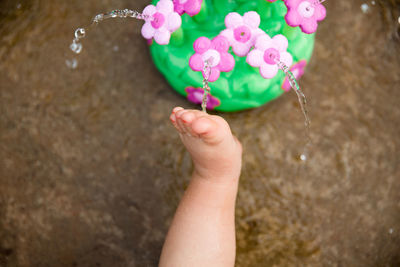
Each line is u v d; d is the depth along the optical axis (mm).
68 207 907
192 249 775
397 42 946
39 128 923
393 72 939
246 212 905
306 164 914
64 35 946
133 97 935
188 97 901
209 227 781
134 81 938
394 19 949
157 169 917
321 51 945
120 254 900
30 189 909
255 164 914
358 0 958
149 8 769
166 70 874
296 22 753
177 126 715
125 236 903
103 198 911
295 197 907
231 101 866
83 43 945
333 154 916
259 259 895
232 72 835
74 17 952
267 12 824
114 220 906
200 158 747
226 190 786
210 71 754
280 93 892
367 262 894
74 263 896
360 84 936
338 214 903
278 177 911
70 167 917
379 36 949
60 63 940
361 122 924
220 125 708
